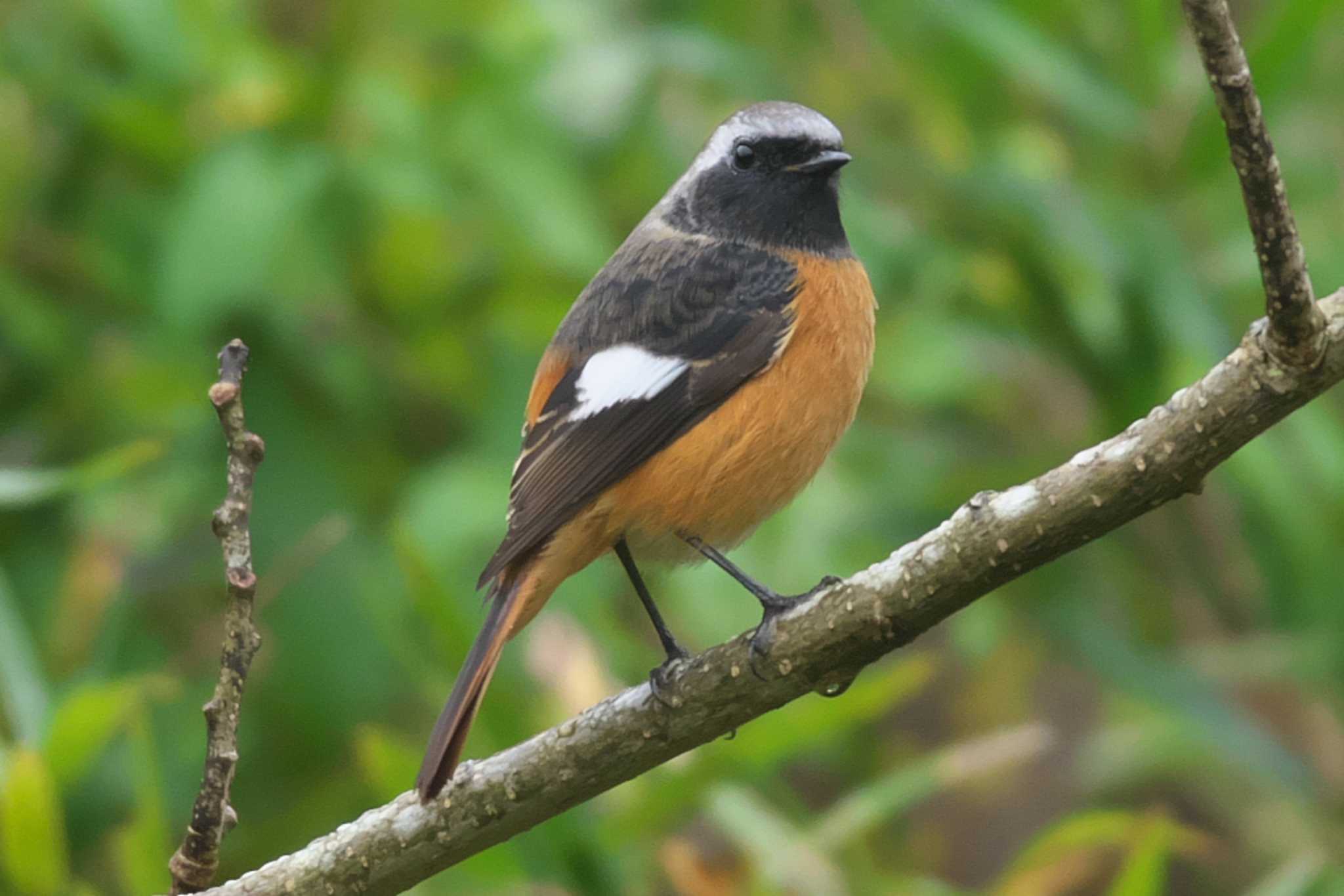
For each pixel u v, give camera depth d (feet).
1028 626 40.88
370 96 38.17
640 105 41.60
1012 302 39.55
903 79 41.81
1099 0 39.19
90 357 38.91
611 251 37.96
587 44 40.52
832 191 32.07
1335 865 38.93
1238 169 19.40
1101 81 38.60
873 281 38.99
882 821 32.01
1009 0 38.96
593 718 24.08
